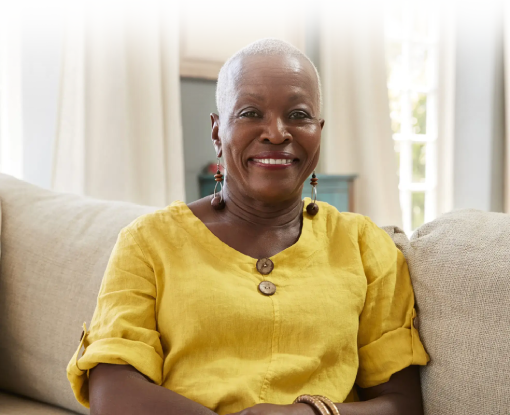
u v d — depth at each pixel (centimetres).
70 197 156
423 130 411
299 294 102
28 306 138
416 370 111
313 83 106
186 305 98
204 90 301
